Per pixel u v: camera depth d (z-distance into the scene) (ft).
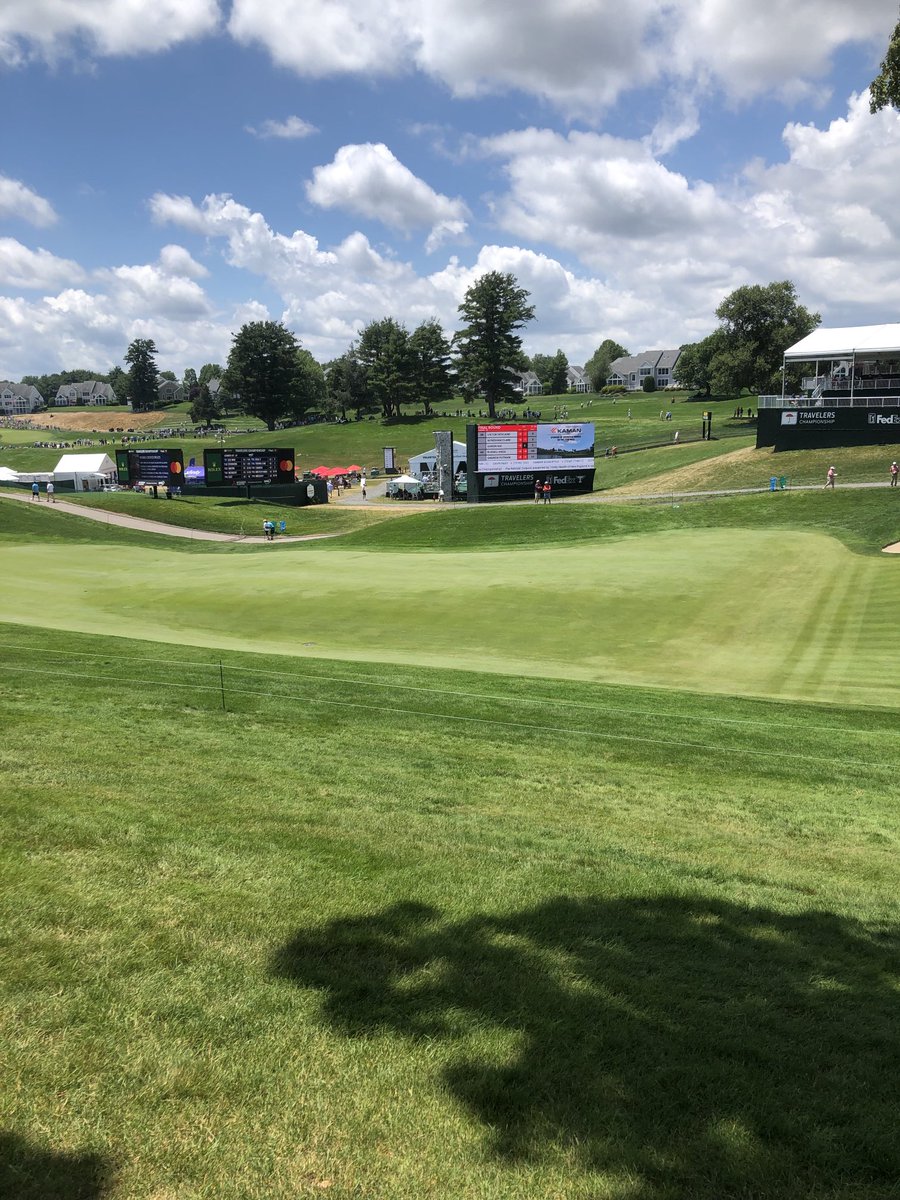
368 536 157.28
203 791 24.31
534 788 29.07
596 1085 11.66
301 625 68.03
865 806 30.01
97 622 67.56
